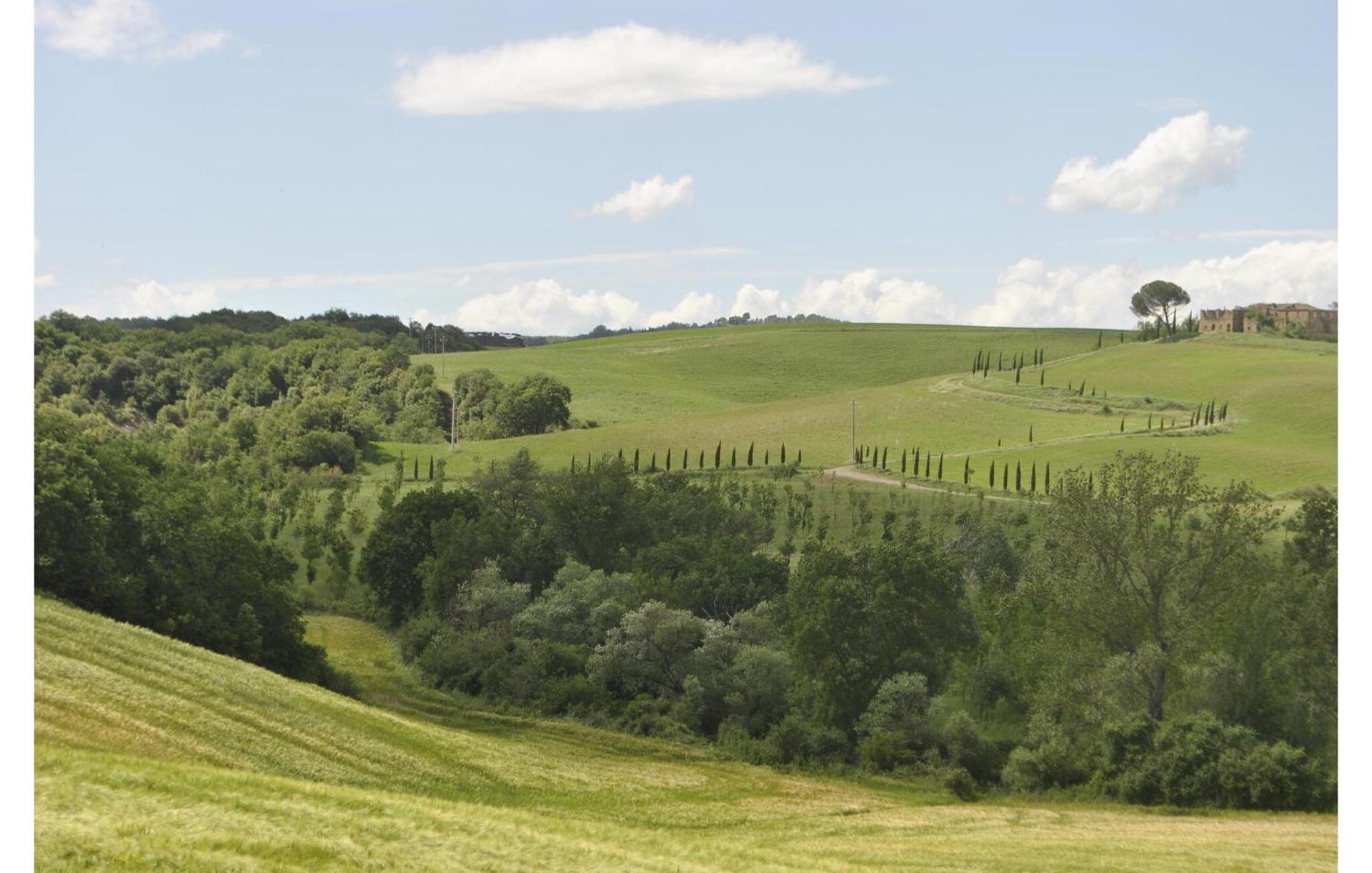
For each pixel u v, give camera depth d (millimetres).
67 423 88625
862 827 61625
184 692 57062
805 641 88125
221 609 82875
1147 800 70750
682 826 59094
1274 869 51875
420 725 69250
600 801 62469
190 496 87125
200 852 29344
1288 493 157125
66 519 76062
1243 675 76812
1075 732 79125
